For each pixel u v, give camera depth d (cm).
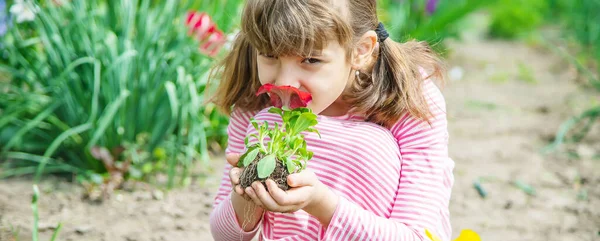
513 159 381
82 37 340
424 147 177
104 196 312
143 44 341
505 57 622
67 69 326
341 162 173
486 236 292
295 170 157
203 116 363
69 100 340
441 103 184
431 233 169
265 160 152
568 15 728
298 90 157
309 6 156
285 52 158
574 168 368
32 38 351
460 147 398
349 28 160
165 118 349
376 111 178
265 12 158
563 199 331
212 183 333
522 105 479
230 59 191
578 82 541
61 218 291
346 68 167
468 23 690
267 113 182
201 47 334
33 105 349
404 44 190
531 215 314
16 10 329
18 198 308
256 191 152
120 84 333
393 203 175
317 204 161
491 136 418
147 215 298
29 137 355
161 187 326
